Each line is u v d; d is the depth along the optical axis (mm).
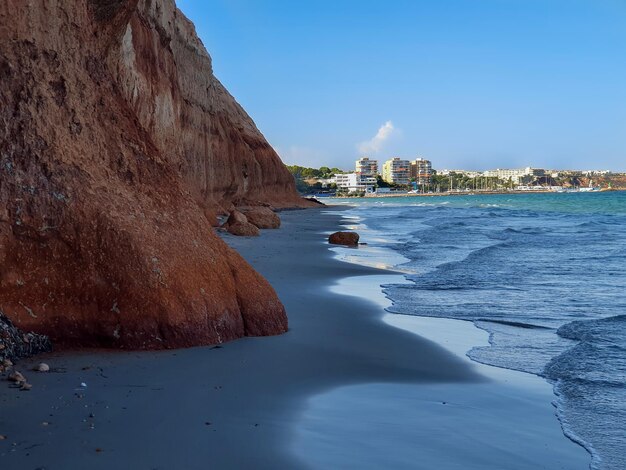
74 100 7992
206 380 6289
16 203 7152
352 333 9016
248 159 64062
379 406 5852
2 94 7387
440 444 4973
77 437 4621
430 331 9352
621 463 4746
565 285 13836
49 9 7988
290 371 6852
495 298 12219
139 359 6855
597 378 7027
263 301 8547
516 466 4633
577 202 88812
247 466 4320
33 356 6738
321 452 4652
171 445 4594
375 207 79688
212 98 51781
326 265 17328
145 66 28250
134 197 8000
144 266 7359
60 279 7195
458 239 27406
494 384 6766
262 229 33062
